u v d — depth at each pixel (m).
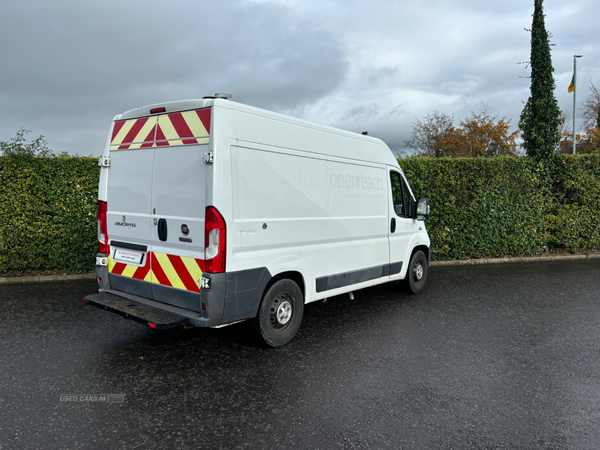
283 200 4.40
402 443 2.83
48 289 7.02
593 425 3.11
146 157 4.35
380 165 6.04
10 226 7.58
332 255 5.15
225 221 3.77
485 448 2.79
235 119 3.93
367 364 4.14
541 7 11.60
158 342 4.63
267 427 2.98
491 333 5.15
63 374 3.79
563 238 11.85
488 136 29.78
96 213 8.01
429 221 10.46
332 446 2.78
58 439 2.79
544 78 11.55
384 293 7.15
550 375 3.97
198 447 2.73
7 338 4.65
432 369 4.05
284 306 4.56
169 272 4.15
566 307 6.41
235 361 4.16
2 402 3.27
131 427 2.95
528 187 11.21
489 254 11.23
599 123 32.97
